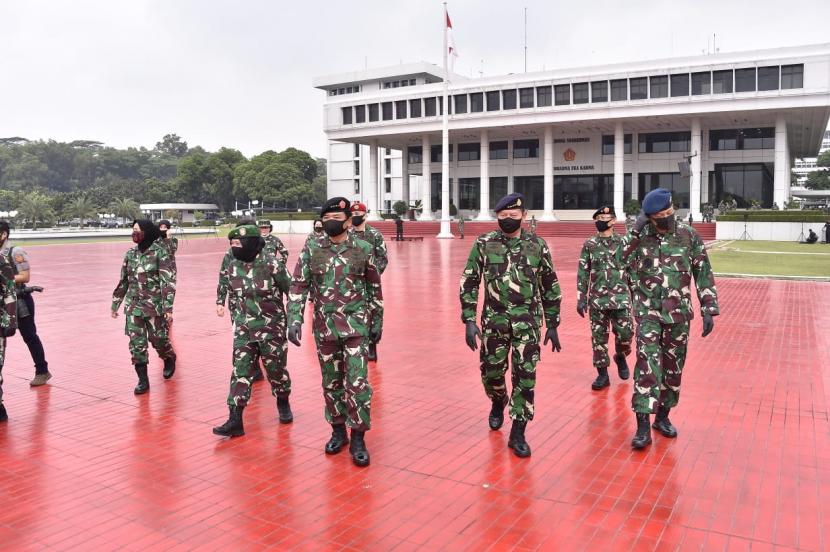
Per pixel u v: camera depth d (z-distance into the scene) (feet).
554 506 14.11
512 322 16.98
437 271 67.97
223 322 38.52
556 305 17.44
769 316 38.60
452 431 19.02
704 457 16.78
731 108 131.44
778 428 18.95
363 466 16.44
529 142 174.29
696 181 139.85
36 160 447.83
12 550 12.51
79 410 21.40
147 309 23.17
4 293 20.61
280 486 15.31
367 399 16.69
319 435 18.84
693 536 12.75
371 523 13.43
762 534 12.80
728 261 76.43
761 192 149.48
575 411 20.77
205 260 89.56
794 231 115.03
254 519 13.69
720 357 27.89
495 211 16.96
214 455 17.31
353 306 17.01
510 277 16.99
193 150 551.18
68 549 12.54
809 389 22.94
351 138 180.24
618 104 141.38
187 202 352.28
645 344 17.53
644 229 17.94
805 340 31.50
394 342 31.81
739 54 130.72
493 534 12.92
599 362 23.26
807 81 125.49
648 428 17.53
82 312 43.39
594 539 12.68
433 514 13.80
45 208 249.75
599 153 165.99
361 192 271.69
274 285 18.90
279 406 19.98
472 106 161.07
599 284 23.20
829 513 13.65
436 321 37.78
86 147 556.92
